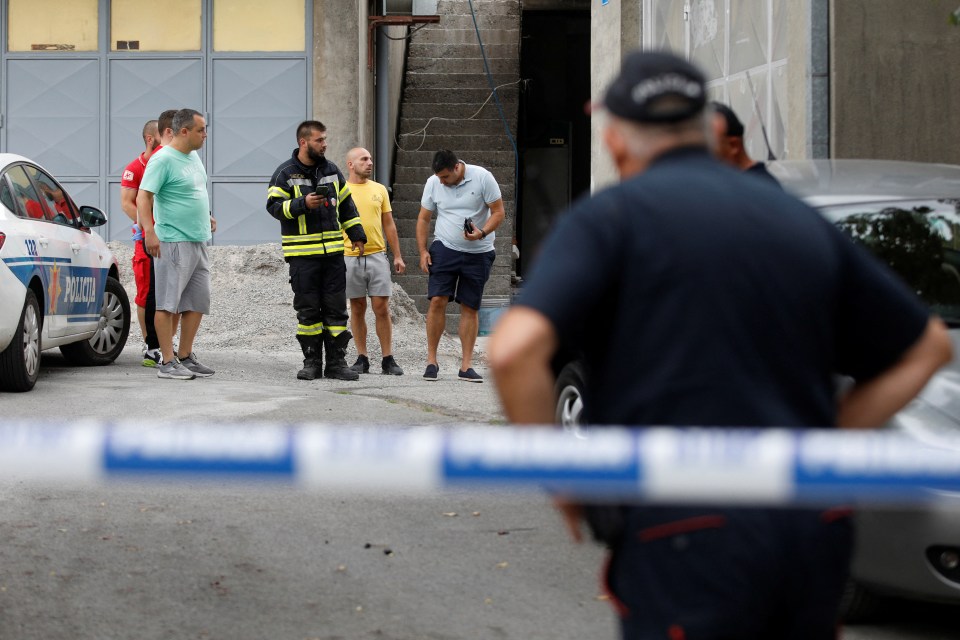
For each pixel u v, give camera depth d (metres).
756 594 4.65
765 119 23.81
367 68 37.97
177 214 21.44
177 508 12.47
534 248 48.44
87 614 9.40
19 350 18.95
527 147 48.59
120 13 35.78
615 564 4.98
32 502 12.55
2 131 35.88
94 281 22.78
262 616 9.43
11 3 35.69
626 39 29.58
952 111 21.52
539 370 4.68
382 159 39.12
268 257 31.58
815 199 11.92
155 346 23.89
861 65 21.38
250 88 35.84
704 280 4.84
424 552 11.18
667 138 5.16
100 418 16.80
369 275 23.47
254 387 20.81
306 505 12.72
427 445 4.20
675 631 4.66
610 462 4.18
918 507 8.67
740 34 24.94
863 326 5.27
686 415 4.78
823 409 4.98
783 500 4.57
